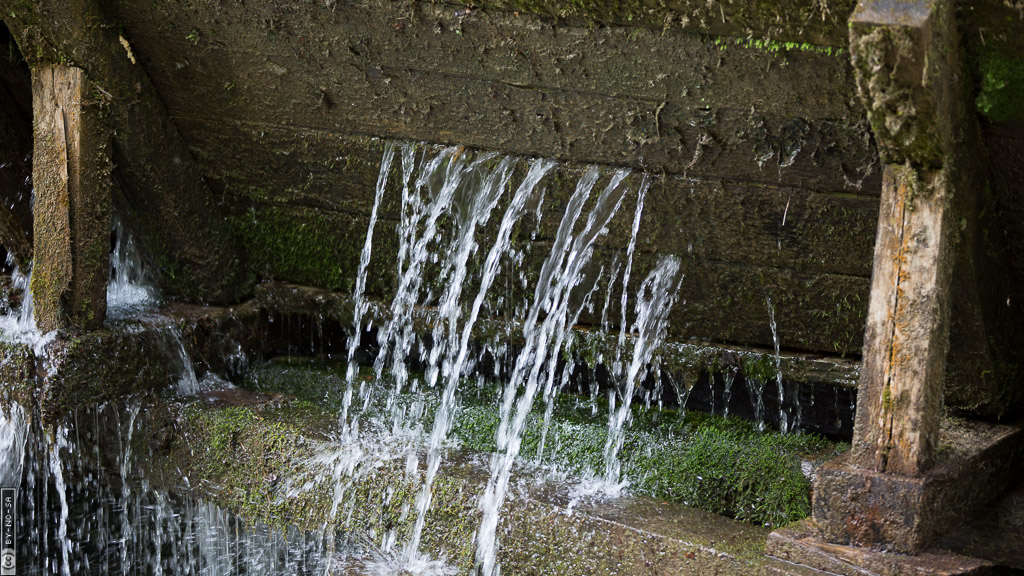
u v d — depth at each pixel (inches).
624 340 123.4
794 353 115.8
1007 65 75.6
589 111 100.1
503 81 101.0
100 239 123.5
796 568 88.3
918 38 68.9
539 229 118.3
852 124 88.1
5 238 136.8
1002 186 87.0
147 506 140.0
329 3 99.9
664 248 112.6
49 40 113.7
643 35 89.0
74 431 131.2
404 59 103.6
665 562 97.4
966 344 96.7
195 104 123.0
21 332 125.0
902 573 82.4
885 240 82.1
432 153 115.3
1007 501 99.7
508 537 107.7
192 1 107.0
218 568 137.0
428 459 117.3
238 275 145.8
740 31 84.0
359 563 113.6
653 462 117.7
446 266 129.8
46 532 148.6
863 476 85.3
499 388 138.7
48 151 119.3
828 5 76.8
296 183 129.8
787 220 102.2
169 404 130.7
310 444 122.1
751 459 113.7
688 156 100.3
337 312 143.0
